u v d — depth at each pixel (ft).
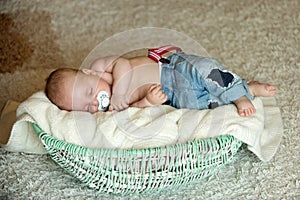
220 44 7.77
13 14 8.39
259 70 7.22
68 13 8.47
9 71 7.29
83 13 8.48
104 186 5.29
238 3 8.61
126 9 8.57
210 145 5.16
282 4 8.50
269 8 8.45
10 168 5.84
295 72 7.13
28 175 5.74
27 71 7.24
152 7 8.60
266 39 7.82
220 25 8.16
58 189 5.55
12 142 5.84
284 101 6.64
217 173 5.69
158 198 5.41
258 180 5.59
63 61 7.54
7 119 6.27
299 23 8.11
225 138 5.23
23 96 6.82
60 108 5.80
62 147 5.11
